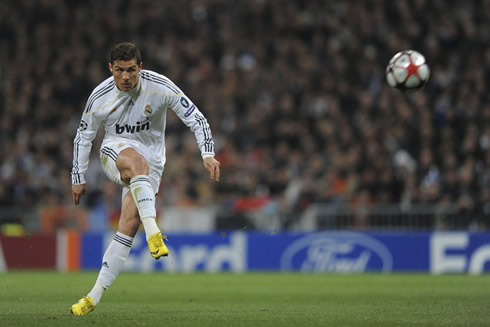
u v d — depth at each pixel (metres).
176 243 47.78
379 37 66.31
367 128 56.25
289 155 56.50
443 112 57.12
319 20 69.00
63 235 48.28
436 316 19.27
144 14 71.19
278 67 64.94
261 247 47.59
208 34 69.75
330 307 22.81
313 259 47.16
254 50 68.38
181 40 69.88
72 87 66.75
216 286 34.31
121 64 18.14
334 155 54.84
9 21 72.88
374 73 63.69
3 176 59.22
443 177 51.16
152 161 19.58
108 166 19.30
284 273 45.28
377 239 46.84
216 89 65.25
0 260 47.72
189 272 46.72
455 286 33.81
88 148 19.70
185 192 53.97
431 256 46.56
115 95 19.08
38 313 19.78
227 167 56.28
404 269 46.59
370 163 52.81
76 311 18.55
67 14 72.44
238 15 71.81
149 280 38.53
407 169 51.19
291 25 68.94
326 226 48.28
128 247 19.03
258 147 58.94
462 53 64.12
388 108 58.75
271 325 16.77
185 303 24.89
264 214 48.50
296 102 62.25
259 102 62.91
